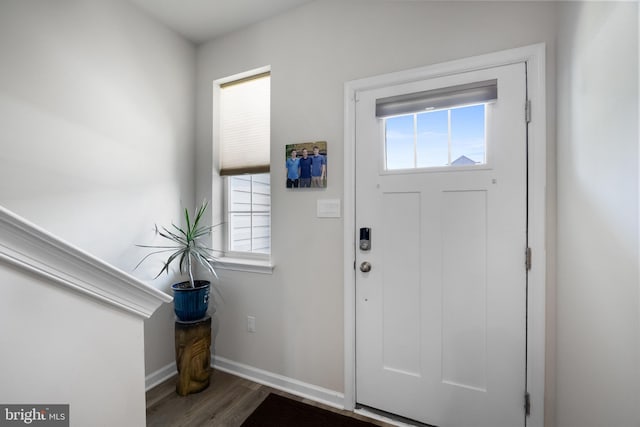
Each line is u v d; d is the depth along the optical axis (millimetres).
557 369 1295
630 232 757
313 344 1863
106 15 1760
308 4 1878
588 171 1007
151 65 2020
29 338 619
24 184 1433
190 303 1906
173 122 2174
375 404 1695
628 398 759
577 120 1096
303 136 1888
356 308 1743
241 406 1761
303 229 1894
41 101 1488
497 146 1426
